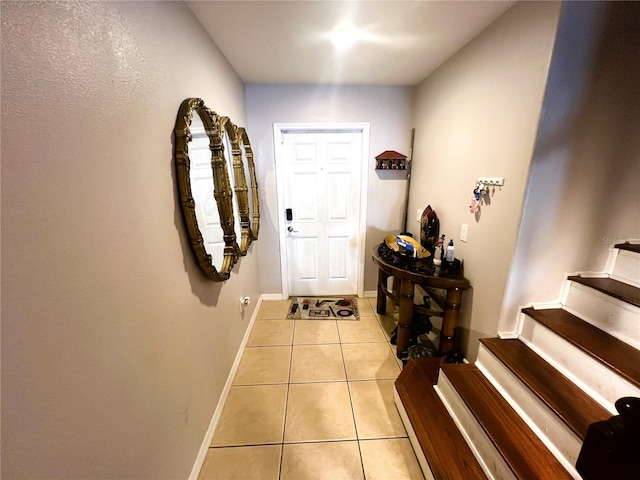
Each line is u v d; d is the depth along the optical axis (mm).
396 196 2783
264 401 1690
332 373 1926
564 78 1140
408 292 1919
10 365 489
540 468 974
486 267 1558
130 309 828
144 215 908
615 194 1317
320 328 2496
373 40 1638
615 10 1108
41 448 549
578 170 1265
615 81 1175
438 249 1967
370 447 1397
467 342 1775
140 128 892
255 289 2721
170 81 1098
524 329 1435
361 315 2715
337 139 2666
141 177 894
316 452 1375
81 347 644
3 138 475
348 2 1278
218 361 1604
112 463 747
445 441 1261
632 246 1339
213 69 1621
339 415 1585
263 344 2264
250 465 1320
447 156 1955
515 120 1302
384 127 2594
